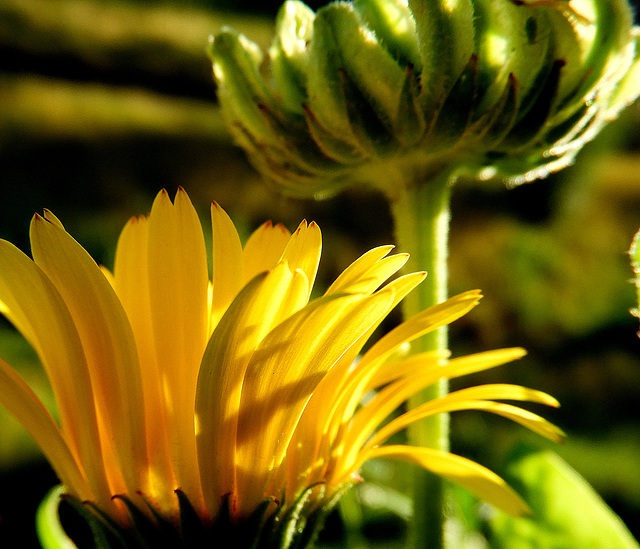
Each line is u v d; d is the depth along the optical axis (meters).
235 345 0.16
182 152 0.98
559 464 0.21
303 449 0.17
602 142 1.04
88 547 0.28
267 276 0.16
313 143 0.19
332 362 0.17
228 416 0.17
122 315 0.17
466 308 0.17
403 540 0.25
